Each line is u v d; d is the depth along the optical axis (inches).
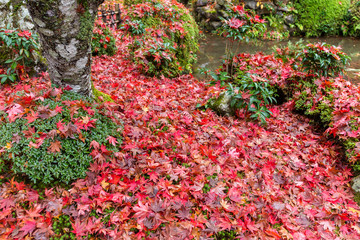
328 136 128.3
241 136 122.3
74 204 81.4
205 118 134.9
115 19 283.3
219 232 80.3
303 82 155.3
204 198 88.5
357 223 87.7
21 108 87.6
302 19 367.6
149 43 195.8
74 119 87.4
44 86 108.7
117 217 77.9
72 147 84.4
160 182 88.4
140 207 79.4
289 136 130.0
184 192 87.6
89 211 79.3
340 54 146.3
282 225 85.1
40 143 80.0
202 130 124.5
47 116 85.4
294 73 159.2
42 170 81.0
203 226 79.2
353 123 113.9
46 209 77.4
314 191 100.1
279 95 167.3
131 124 113.0
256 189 96.6
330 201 94.2
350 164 110.6
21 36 118.1
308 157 116.3
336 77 159.2
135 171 90.7
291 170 106.7
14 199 79.1
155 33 216.5
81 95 101.3
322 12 362.0
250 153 114.3
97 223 76.0
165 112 129.1
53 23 79.7
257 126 134.6
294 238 80.6
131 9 232.2
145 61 185.0
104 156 90.3
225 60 189.2
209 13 366.9
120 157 93.7
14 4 133.7
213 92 150.0
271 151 117.6
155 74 193.3
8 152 83.2
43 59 139.8
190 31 255.4
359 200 95.8
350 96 129.0
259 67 174.7
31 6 76.5
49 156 81.5
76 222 75.7
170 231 75.7
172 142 109.0
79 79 98.5
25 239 70.2
